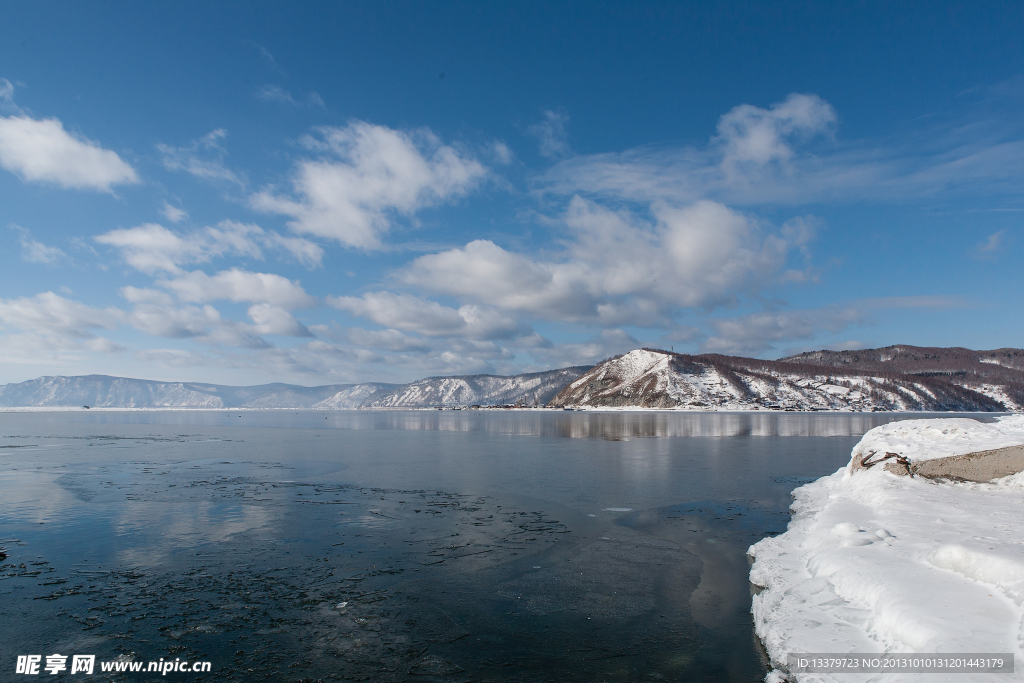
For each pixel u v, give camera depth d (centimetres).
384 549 1742
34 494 2706
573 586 1412
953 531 1380
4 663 1017
